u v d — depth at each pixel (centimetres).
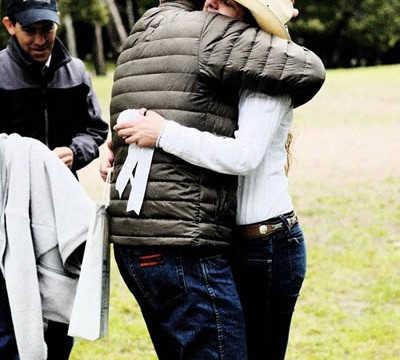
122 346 735
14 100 575
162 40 406
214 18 404
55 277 470
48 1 561
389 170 1648
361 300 851
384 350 715
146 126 396
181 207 396
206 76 396
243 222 430
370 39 7856
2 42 4781
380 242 1084
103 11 5778
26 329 453
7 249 459
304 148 1981
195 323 404
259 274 436
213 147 391
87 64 7406
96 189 1465
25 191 461
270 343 459
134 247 409
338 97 3309
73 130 611
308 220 1220
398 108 2847
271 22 400
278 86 395
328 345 727
